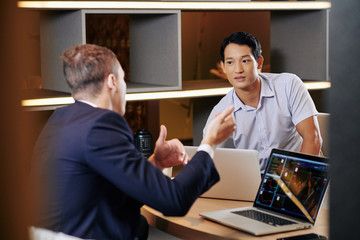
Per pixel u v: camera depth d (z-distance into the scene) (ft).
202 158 4.89
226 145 9.21
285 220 5.29
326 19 9.93
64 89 8.16
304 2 9.63
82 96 4.92
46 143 4.67
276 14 10.88
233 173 6.37
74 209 4.47
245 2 9.00
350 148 0.79
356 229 0.79
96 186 4.56
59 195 4.47
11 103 0.79
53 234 4.30
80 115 4.69
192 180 4.71
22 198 0.82
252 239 4.75
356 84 0.77
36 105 7.38
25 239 0.83
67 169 4.48
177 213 4.59
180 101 20.59
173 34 8.66
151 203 4.47
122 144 4.50
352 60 0.79
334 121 0.82
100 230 4.57
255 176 6.25
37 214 1.07
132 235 4.84
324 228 5.11
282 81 7.64
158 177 4.55
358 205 0.78
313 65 10.26
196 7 8.63
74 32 7.81
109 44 15.51
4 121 0.79
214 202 6.36
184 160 5.74
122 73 5.14
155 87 8.58
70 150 4.49
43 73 8.80
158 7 8.30
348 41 0.79
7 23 0.77
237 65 7.35
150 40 9.27
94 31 15.29
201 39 21.50
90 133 4.46
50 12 8.40
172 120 20.52
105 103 4.94
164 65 8.98
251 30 19.47
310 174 5.40
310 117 7.47
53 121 4.82
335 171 0.81
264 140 7.80
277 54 10.97
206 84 9.77
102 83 4.90
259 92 7.64
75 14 7.75
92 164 4.43
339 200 0.81
